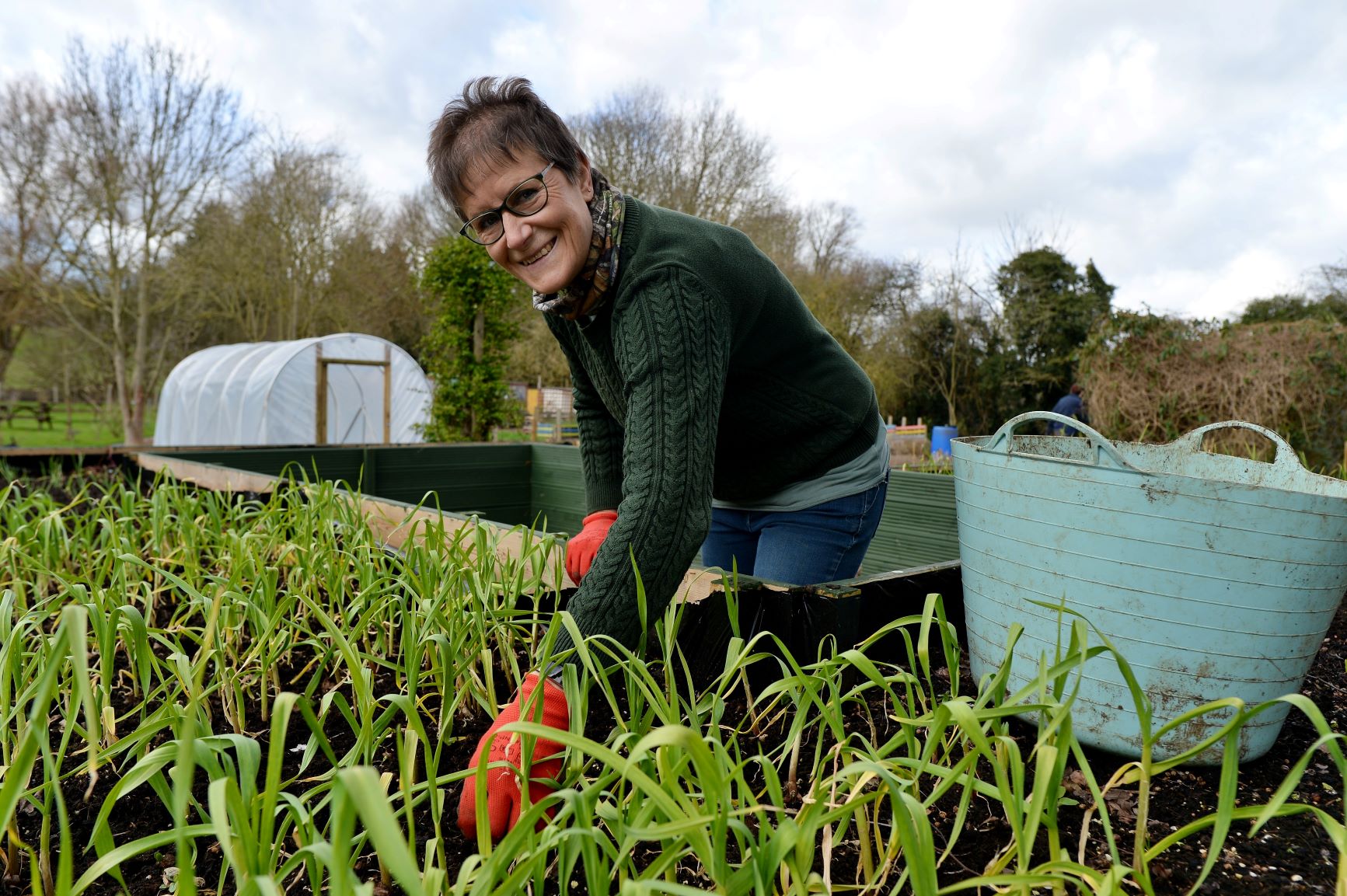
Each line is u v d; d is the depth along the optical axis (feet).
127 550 6.45
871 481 5.97
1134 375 23.62
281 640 4.77
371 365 35.42
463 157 4.03
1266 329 22.54
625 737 2.90
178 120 46.55
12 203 47.55
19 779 2.17
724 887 2.42
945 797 4.06
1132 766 3.12
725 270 4.21
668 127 60.49
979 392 70.08
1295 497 3.70
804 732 4.68
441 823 3.87
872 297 71.31
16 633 3.81
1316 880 3.40
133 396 51.37
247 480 10.09
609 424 5.98
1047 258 67.41
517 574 5.52
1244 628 3.90
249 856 2.32
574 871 3.47
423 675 4.47
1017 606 4.49
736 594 5.07
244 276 59.00
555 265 4.18
